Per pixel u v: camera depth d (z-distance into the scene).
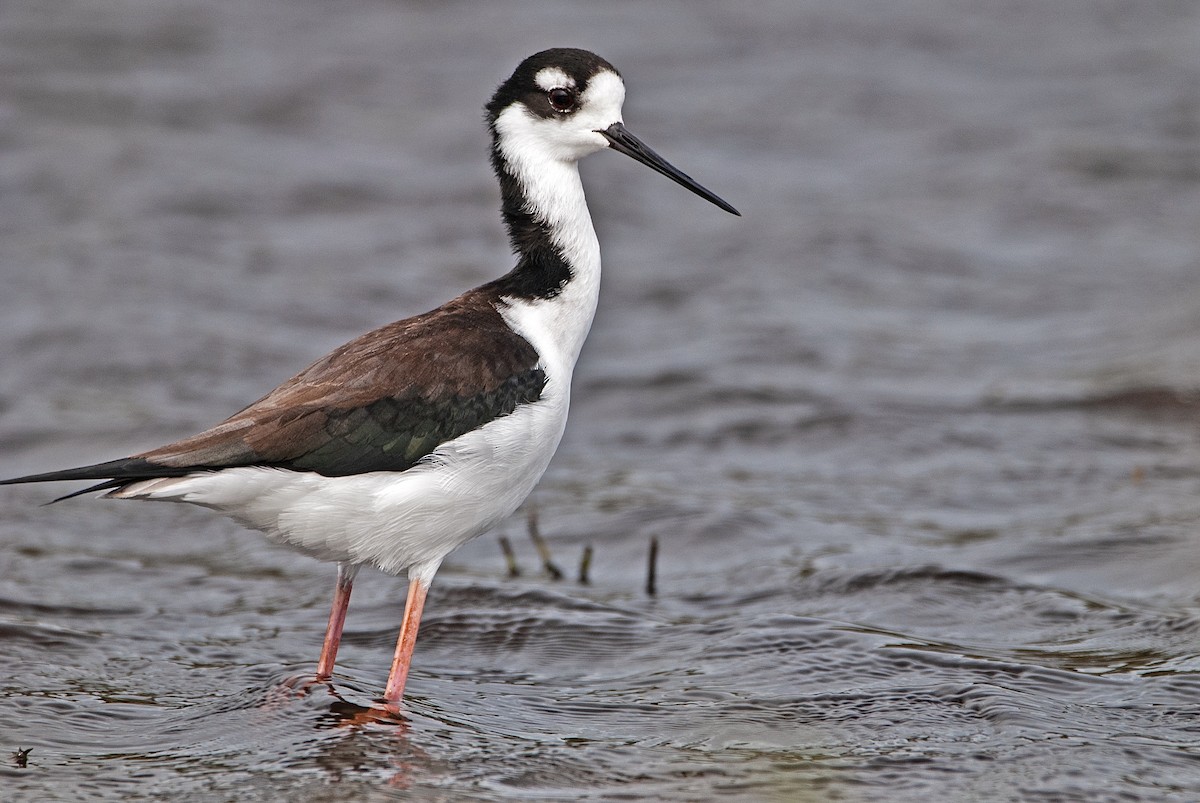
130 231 19.62
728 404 15.44
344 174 22.31
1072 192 22.14
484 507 8.84
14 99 24.11
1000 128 25.03
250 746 8.34
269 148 23.20
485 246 20.08
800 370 16.36
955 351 16.97
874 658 9.62
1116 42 29.52
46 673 9.42
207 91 25.34
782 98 26.38
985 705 8.88
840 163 23.67
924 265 19.64
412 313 17.81
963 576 11.02
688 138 24.48
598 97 9.63
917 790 7.81
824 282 19.08
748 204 21.83
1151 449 14.06
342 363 8.73
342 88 26.02
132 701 9.05
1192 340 16.50
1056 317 18.05
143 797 7.72
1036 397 15.34
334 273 18.91
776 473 13.88
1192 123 24.84
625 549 12.22
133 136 23.08
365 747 8.28
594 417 15.37
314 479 8.33
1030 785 7.88
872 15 31.27
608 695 9.27
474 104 25.56
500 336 9.00
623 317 18.06
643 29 29.92
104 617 10.60
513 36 29.08
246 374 15.95
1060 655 9.77
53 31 27.66
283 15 29.77
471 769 8.05
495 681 9.59
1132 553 11.59
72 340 16.39
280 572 11.80
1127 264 19.59
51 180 21.05
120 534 12.50
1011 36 30.03
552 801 7.67
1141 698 9.00
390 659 10.02
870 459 14.08
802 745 8.41
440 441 8.57
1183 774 8.02
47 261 18.52
